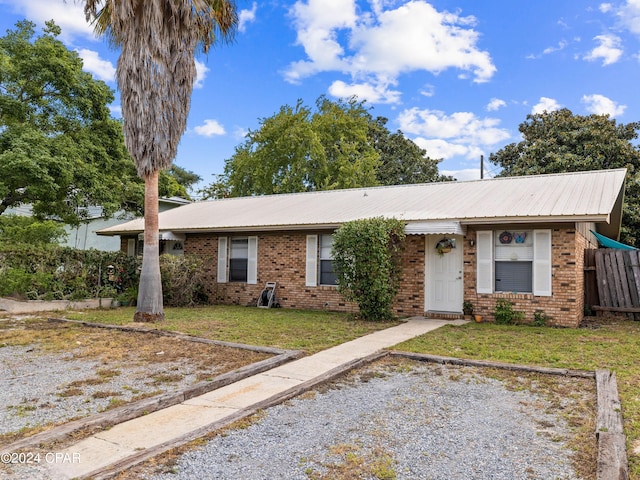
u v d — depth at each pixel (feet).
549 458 12.29
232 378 19.57
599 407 15.53
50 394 17.92
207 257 53.31
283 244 48.62
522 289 36.86
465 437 13.76
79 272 48.11
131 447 12.87
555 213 33.40
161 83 33.86
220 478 11.15
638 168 71.10
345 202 51.31
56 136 56.85
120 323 35.19
